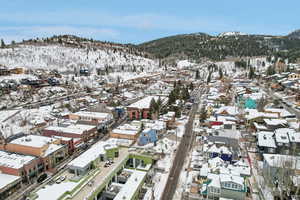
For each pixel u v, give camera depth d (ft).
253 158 215.72
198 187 172.96
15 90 469.57
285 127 260.62
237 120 302.45
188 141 265.54
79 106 409.90
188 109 404.77
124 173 196.03
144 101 401.49
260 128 263.70
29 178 187.21
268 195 159.33
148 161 209.56
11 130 279.49
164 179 187.32
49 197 142.20
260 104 363.76
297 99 396.78
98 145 216.33
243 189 150.92
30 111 360.28
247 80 646.33
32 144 207.72
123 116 378.73
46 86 534.78
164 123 302.86
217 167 181.57
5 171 180.65
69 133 262.47
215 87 580.71
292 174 158.81
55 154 215.31
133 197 152.76
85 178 165.48
